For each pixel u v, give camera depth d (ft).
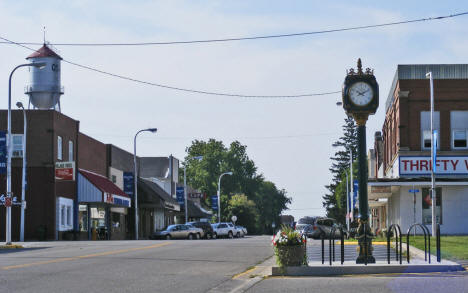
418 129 173.17
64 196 190.39
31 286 49.67
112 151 236.63
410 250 84.43
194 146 478.59
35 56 208.54
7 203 129.70
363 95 65.41
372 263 62.28
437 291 43.78
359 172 65.00
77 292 46.37
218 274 61.41
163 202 256.52
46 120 182.80
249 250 101.40
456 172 170.60
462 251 81.25
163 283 52.90
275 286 50.39
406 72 174.81
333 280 53.36
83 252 94.68
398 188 172.35
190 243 131.03
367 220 63.98
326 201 447.83
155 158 336.08
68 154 194.90
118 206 231.71
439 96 172.86
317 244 114.01
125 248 107.24
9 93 135.44
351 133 447.42
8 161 131.64
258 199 492.95
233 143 463.42
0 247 122.31
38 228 177.78
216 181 448.65
